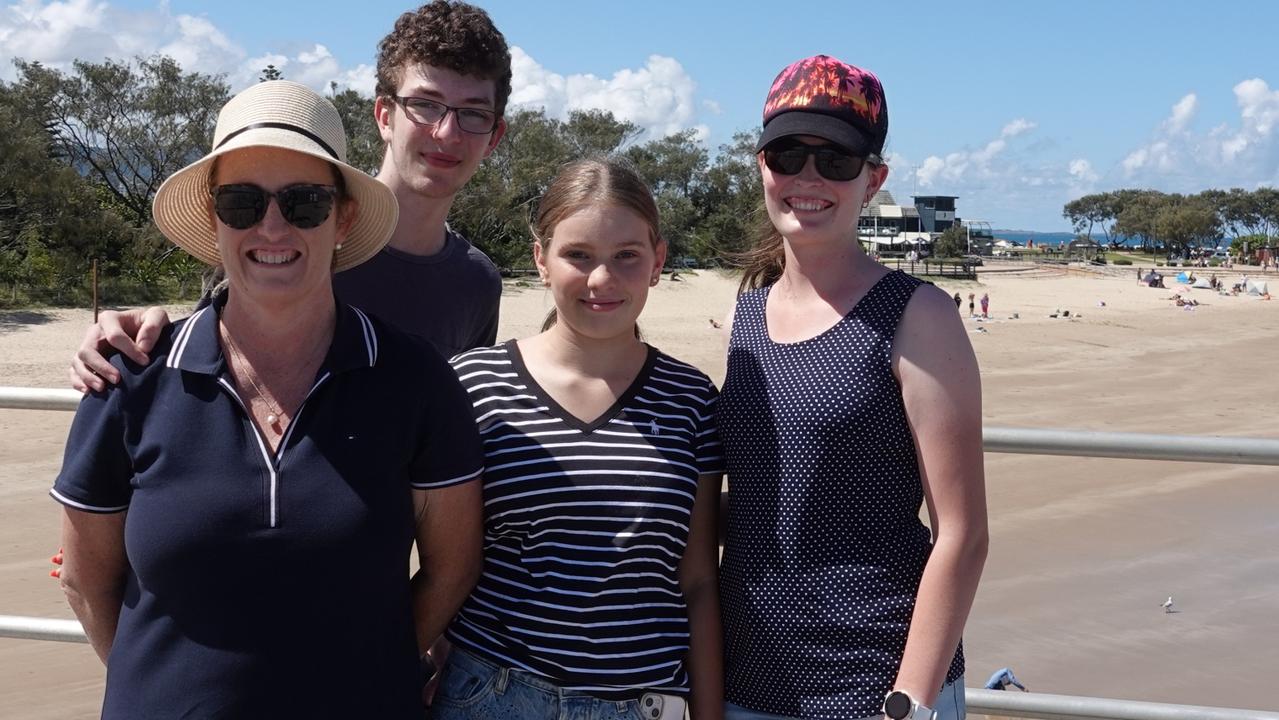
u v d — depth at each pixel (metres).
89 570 2.12
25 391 2.82
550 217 2.36
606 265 2.32
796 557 2.24
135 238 32.59
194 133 40.84
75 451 2.05
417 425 2.13
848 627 2.22
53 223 30.94
